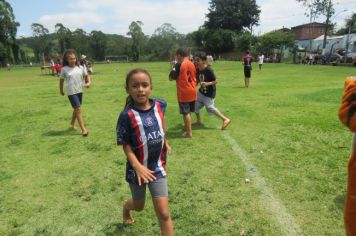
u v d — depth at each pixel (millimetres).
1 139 8133
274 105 11078
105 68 48031
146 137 3168
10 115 11258
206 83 7793
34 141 7785
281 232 3771
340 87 15602
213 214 4180
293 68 34094
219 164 5785
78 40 109125
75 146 7211
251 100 12281
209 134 7617
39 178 5574
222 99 12656
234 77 23172
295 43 61281
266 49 62781
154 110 3240
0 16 79688
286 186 4859
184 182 5105
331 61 43000
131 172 3318
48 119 10211
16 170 5973
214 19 89938
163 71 34812
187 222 4023
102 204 4598
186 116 7305
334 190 4688
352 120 2344
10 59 82625
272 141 6961
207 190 4809
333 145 6609
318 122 8469
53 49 112250
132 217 4188
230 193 4711
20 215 4418
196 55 7844
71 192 5004
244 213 4176
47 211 4488
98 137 7844
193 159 6062
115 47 109750
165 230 3268
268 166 5629
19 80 28047
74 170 5848
